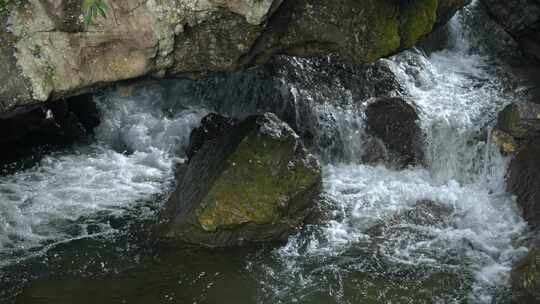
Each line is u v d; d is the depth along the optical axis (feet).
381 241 22.17
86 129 30.04
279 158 22.85
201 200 21.54
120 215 23.45
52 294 18.92
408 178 26.58
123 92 18.89
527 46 31.63
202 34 17.61
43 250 21.09
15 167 26.45
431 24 20.90
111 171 26.78
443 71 32.76
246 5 16.52
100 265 20.42
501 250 21.68
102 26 16.39
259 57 19.35
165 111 30.78
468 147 26.81
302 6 18.44
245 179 22.06
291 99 28.66
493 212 23.82
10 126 26.78
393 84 30.19
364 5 18.90
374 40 19.47
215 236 21.36
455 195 25.13
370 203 24.49
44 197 24.31
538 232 22.18
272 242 21.88
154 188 25.61
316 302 19.04
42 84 16.52
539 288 19.08
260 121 24.13
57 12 16.03
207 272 20.24
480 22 35.40
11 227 22.21
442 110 28.50
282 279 20.06
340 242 22.04
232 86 30.14
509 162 25.27
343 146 28.04
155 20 16.56
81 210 23.66
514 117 25.50
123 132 29.66
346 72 29.99
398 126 27.63
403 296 19.40
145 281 19.71
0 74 16.16
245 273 20.27
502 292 19.61
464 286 19.93
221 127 27.61
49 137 28.40
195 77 19.10
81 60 16.79
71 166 26.94
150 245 21.53
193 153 27.32
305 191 22.58
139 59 17.30
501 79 31.89
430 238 22.44
